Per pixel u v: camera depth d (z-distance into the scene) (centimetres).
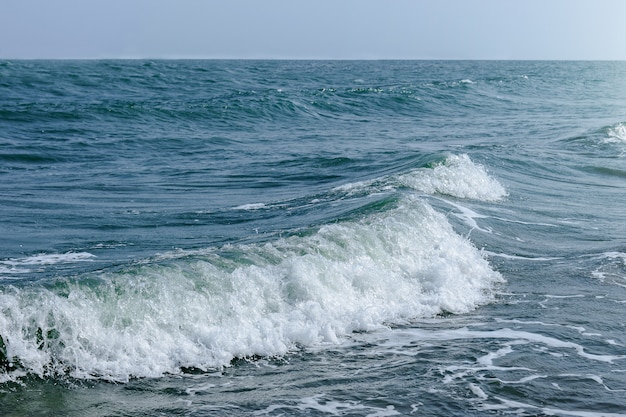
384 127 3200
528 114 3859
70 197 1499
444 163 1559
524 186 1598
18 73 5081
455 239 1019
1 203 1400
